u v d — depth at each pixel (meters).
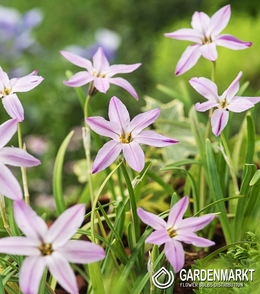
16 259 0.41
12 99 0.39
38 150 1.12
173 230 0.36
